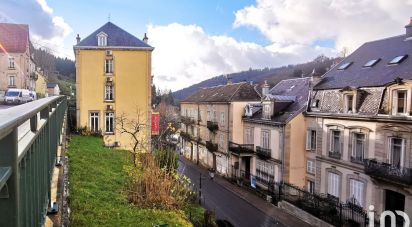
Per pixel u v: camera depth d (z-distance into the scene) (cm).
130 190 1095
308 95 2627
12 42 3647
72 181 1062
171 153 1862
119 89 2667
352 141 2006
